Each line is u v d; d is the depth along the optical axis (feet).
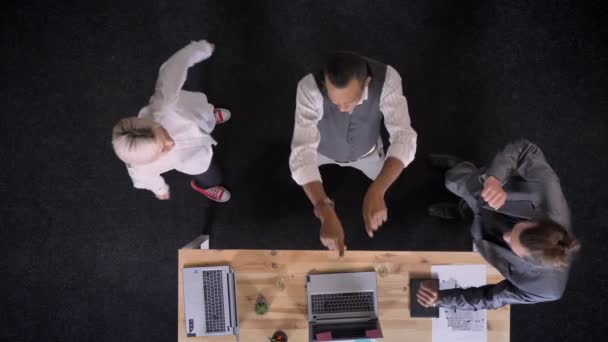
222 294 6.40
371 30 8.94
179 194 8.84
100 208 8.89
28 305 8.82
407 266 6.41
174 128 5.89
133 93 9.04
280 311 6.46
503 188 5.54
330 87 4.27
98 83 9.07
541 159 5.42
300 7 8.99
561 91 8.74
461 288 6.06
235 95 8.96
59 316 8.79
